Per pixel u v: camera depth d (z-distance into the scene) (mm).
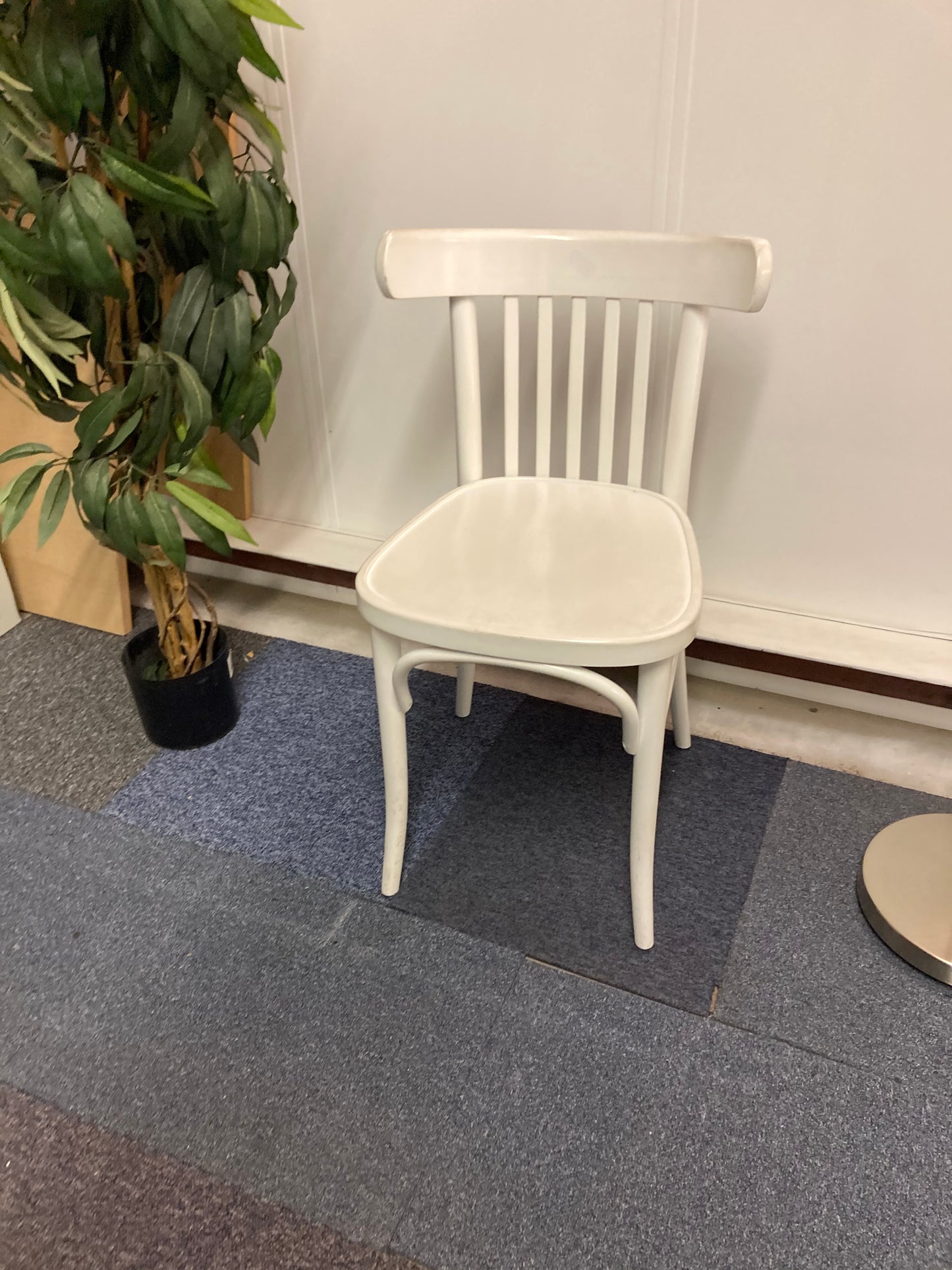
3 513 1169
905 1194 849
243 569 1866
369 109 1304
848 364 1221
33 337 1021
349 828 1280
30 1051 992
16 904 1166
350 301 1476
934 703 1419
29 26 910
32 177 935
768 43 1068
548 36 1158
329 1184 865
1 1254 817
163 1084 957
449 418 1519
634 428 1156
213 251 1061
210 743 1445
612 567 968
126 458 1214
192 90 940
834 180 1117
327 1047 989
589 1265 802
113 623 1695
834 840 1241
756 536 1400
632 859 1048
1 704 1521
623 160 1204
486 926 1126
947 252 1109
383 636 974
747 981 1053
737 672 1539
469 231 1090
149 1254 815
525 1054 976
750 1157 880
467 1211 842
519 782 1356
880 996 1035
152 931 1129
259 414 1210
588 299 1314
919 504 1277
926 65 1020
